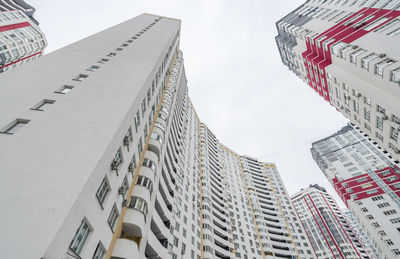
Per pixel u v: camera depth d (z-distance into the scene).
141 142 24.20
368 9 36.97
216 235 44.22
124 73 23.91
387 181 68.12
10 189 10.26
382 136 34.12
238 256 46.81
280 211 75.19
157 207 26.83
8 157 11.79
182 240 31.52
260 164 99.19
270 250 54.75
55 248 8.66
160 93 36.28
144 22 52.94
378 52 31.00
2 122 14.31
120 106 18.05
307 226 114.56
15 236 8.62
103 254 14.13
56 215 9.50
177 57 60.81
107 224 14.59
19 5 90.00
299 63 56.56
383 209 63.59
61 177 11.21
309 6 56.41
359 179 76.19
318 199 119.44
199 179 54.34
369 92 32.75
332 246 98.94
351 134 95.44
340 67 39.62
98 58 26.77
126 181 19.00
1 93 16.95
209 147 76.19
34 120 14.74
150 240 20.66
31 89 18.17
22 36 77.75
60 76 21.06
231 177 75.69
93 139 14.13
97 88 19.83
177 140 47.03
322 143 105.50
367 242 109.81
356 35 36.34
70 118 15.51
